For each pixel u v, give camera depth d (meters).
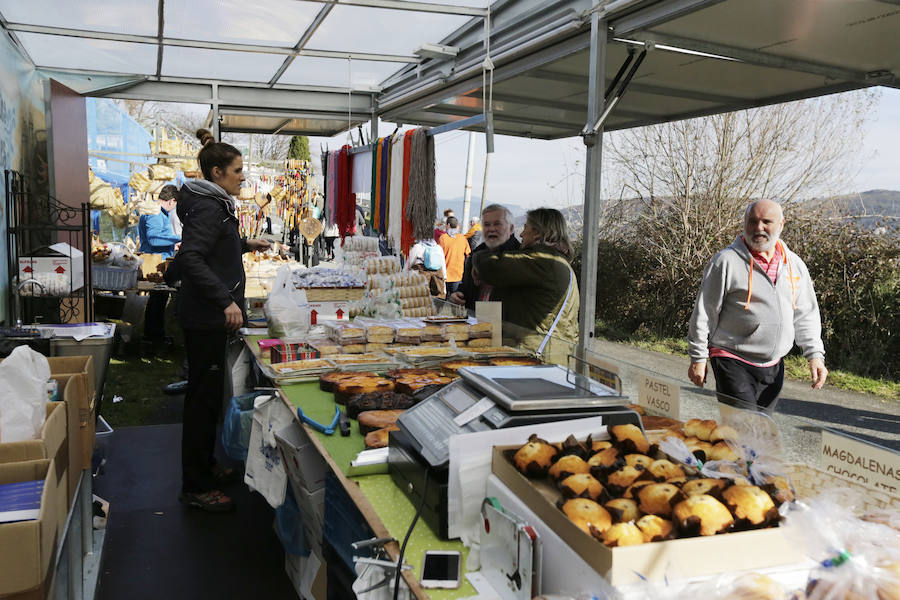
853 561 0.94
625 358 7.51
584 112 6.32
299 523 2.59
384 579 1.31
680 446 1.39
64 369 2.42
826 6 3.20
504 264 3.23
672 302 8.23
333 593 1.98
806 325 3.08
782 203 7.18
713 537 1.01
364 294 4.21
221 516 3.43
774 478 1.27
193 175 9.09
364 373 2.72
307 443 2.20
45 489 1.39
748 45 3.89
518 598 1.14
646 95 5.39
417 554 1.33
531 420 1.43
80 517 2.23
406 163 4.55
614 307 8.97
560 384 1.62
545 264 3.23
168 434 4.68
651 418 1.74
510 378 1.68
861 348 6.27
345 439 2.02
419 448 1.55
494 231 3.62
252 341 3.62
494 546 1.23
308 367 2.78
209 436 3.47
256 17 4.47
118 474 3.96
